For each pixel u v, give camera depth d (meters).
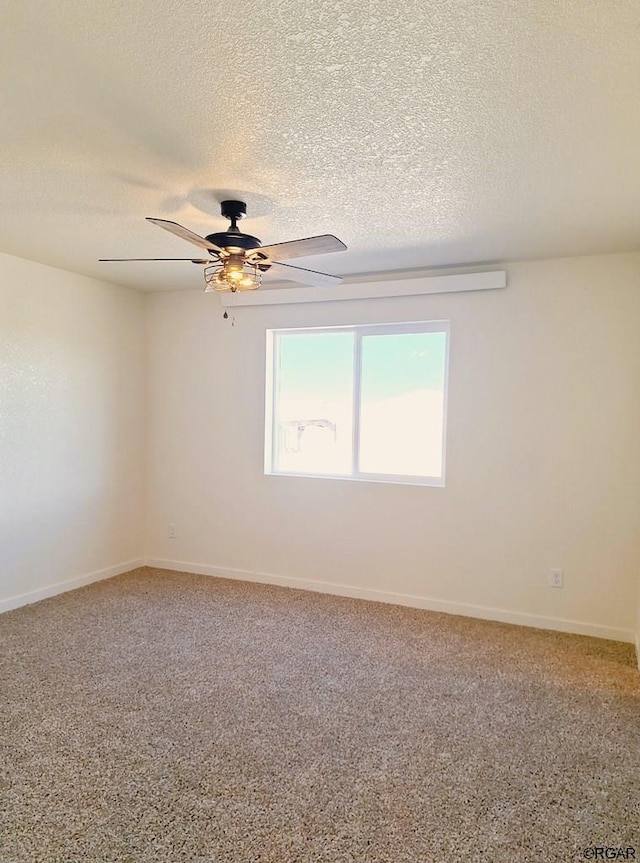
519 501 3.44
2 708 2.36
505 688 2.61
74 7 1.25
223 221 2.71
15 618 3.42
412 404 3.83
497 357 3.46
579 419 3.29
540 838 1.67
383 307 3.76
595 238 2.92
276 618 3.47
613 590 3.24
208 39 1.36
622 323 3.18
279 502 4.15
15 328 3.53
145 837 1.65
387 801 1.82
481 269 3.49
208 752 2.07
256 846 1.62
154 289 4.42
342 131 1.81
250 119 1.74
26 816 1.73
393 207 2.50
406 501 3.74
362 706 2.43
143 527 4.68
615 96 1.59
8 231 2.93
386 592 3.82
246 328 4.21
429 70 1.48
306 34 1.34
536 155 1.98
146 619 3.43
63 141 1.90
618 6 1.24
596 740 2.19
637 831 1.70
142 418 4.62
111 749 2.08
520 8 1.25
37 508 3.73
